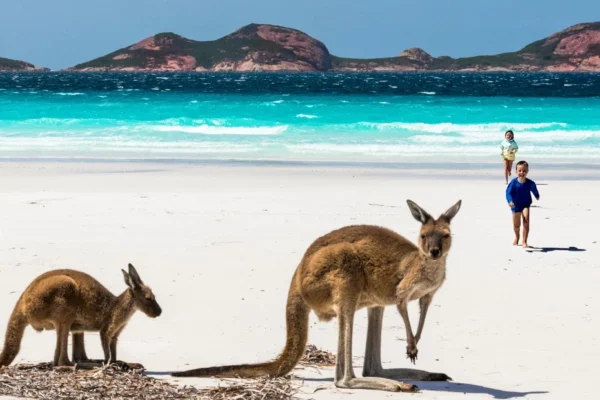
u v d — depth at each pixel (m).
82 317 8.37
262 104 59.06
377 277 8.05
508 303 11.77
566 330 10.41
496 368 8.91
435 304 11.74
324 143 36.91
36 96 73.94
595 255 15.16
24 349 9.41
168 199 21.03
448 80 183.88
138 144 35.94
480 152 34.78
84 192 22.47
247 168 29.00
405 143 37.09
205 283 12.60
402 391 7.98
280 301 11.65
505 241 16.47
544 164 31.34
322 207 20.03
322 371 8.83
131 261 13.99
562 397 7.93
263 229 16.98
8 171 27.17
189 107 55.69
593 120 46.06
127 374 8.04
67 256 14.23
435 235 7.79
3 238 15.71
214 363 8.94
